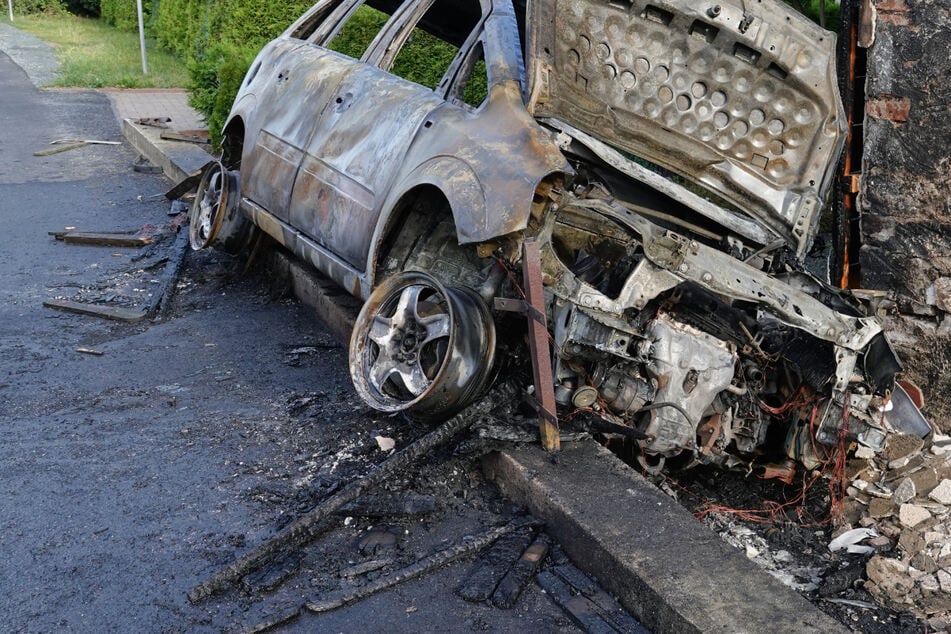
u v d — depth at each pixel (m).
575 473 4.25
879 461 4.98
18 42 29.11
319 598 3.64
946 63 5.06
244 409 5.28
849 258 5.66
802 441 4.72
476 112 4.88
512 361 4.91
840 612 3.85
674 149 4.87
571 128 4.67
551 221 4.45
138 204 10.04
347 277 5.57
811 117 4.90
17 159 12.20
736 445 4.80
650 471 4.70
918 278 5.32
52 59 24.59
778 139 4.94
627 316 4.52
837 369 4.54
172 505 4.29
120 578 3.75
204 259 8.12
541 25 4.55
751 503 4.86
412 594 3.71
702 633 3.24
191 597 3.62
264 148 6.71
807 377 4.68
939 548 4.21
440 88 5.35
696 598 3.41
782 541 4.48
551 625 3.55
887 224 5.38
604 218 4.70
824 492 4.86
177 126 14.28
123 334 6.44
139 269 7.83
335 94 6.12
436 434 4.41
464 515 4.23
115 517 4.18
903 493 4.64
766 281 4.53
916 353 5.42
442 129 4.96
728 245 4.92
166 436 4.95
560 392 4.53
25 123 14.88
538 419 4.50
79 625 3.47
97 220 9.33
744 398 4.72
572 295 4.35
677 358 4.46
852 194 5.57
